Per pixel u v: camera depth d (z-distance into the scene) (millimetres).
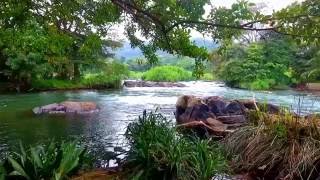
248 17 4438
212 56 5375
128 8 5008
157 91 26469
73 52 27281
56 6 5844
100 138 9508
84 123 12023
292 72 32125
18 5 5949
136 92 25484
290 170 5188
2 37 7414
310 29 4234
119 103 18031
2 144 8875
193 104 9805
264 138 5871
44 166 4953
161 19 4863
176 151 5379
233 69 31859
